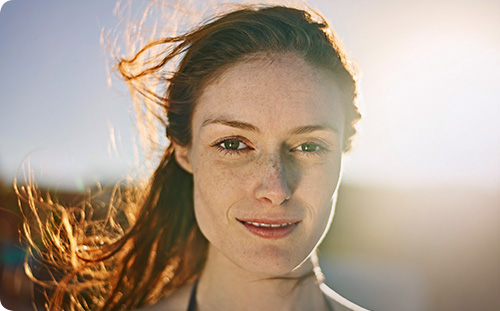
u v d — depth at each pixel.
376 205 4.70
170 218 2.03
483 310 4.40
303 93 1.37
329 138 1.39
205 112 1.44
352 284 4.32
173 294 1.68
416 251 4.66
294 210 1.35
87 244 2.27
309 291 1.52
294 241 1.37
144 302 2.03
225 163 1.39
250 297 1.47
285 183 1.32
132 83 1.99
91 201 2.36
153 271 2.06
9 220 2.38
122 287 2.09
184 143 1.64
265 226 1.36
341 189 4.69
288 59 1.40
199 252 1.94
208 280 1.56
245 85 1.38
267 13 1.52
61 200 2.31
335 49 1.53
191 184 1.98
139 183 2.26
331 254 4.75
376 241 4.72
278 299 1.47
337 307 1.56
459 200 4.58
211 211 1.42
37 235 2.28
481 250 4.54
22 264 2.54
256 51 1.40
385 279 4.38
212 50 1.46
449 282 4.50
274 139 1.34
